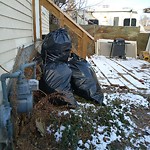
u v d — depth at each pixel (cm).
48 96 251
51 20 1134
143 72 568
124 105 306
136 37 1013
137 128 248
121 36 1020
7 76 173
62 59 300
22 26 334
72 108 263
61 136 212
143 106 313
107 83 429
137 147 214
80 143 210
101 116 256
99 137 222
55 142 205
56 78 267
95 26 1020
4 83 174
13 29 265
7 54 231
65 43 299
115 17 1358
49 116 231
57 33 307
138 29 1005
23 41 343
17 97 192
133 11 1339
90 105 283
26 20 377
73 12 1382
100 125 241
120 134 231
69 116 237
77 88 299
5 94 175
